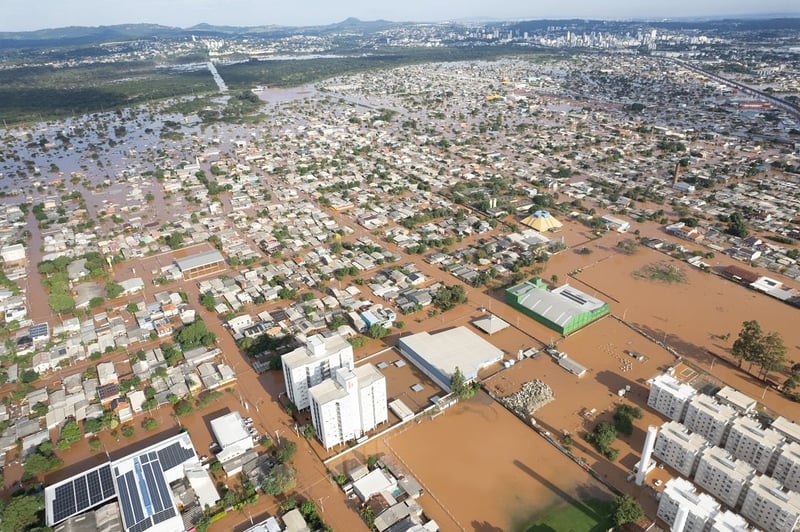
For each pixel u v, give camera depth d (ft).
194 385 622.95
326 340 586.04
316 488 485.97
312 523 447.83
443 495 475.31
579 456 513.04
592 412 568.00
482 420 565.12
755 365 633.20
